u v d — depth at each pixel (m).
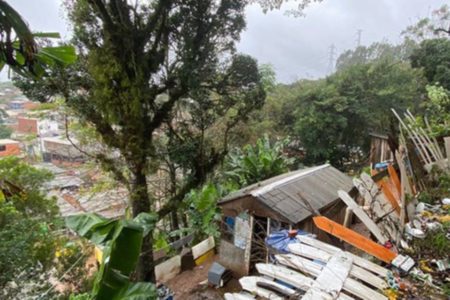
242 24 8.05
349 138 16.67
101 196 11.65
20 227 7.29
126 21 6.95
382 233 3.48
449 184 5.04
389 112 15.31
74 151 14.01
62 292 7.62
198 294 6.58
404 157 5.11
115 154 8.49
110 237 2.62
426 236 3.49
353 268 3.06
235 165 11.81
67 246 8.70
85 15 6.91
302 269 3.10
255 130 15.66
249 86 8.82
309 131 16.02
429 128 7.08
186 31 7.48
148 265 7.33
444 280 2.94
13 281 6.38
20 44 2.38
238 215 6.72
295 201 6.34
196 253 8.27
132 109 6.98
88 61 6.92
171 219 10.98
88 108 7.21
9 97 20.64
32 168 10.95
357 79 16.62
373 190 3.90
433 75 16.05
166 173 10.61
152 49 7.50
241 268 6.73
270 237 5.34
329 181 7.83
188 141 8.96
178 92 7.87
